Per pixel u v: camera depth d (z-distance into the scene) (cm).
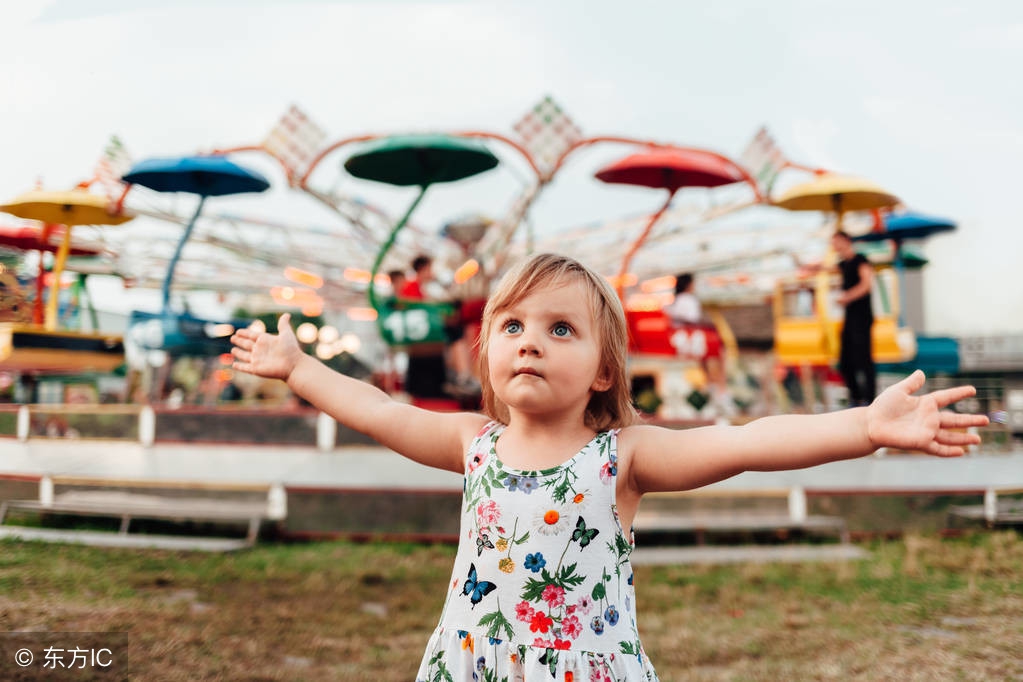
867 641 361
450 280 934
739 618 408
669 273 1118
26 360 544
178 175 651
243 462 629
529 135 751
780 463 154
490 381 178
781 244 1072
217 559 486
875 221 927
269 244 998
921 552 532
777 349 965
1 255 555
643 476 168
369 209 881
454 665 158
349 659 335
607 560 160
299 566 487
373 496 564
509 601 157
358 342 898
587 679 151
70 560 441
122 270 705
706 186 800
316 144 750
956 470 668
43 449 638
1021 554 514
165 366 1020
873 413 147
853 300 768
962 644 349
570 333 162
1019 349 1057
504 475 166
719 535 577
